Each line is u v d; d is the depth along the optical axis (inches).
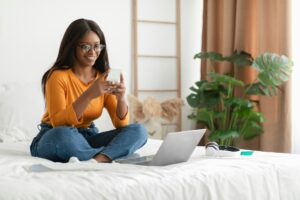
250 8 157.9
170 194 55.9
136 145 77.9
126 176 57.5
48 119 84.0
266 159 75.3
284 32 144.3
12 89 129.0
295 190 71.0
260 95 150.8
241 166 68.2
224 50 163.8
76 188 51.2
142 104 155.5
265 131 148.8
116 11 162.4
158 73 173.0
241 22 157.8
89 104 85.0
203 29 175.2
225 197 61.2
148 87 170.9
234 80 143.2
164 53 174.1
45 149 76.6
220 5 170.9
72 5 153.7
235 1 162.7
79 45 83.2
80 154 75.2
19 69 144.9
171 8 175.0
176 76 176.6
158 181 57.0
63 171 61.6
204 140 170.4
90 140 85.1
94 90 76.6
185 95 178.4
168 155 71.3
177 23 175.5
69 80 83.2
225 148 81.7
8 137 117.1
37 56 147.8
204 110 153.9
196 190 58.6
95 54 84.0
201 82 158.1
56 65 84.4
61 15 151.9
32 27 147.1
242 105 145.3
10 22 143.6
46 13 149.3
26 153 88.3
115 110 89.1
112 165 65.5
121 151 75.9
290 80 142.9
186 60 178.4
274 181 68.6
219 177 62.4
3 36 142.5
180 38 176.9
